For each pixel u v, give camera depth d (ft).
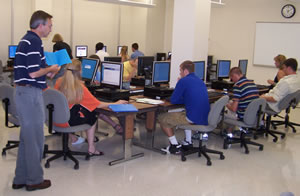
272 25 28.71
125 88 17.11
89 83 15.85
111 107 12.36
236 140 15.61
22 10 25.70
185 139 15.03
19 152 10.23
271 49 28.99
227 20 31.60
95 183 11.21
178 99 13.71
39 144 10.02
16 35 25.61
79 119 12.33
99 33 31.22
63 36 28.45
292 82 16.66
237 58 31.30
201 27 18.08
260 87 20.44
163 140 16.33
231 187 11.52
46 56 10.40
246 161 14.12
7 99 12.19
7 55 25.39
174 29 18.34
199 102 13.41
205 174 12.50
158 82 15.83
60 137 15.83
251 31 30.12
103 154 13.87
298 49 27.40
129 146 13.38
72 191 10.54
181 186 11.37
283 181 12.23
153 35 33.50
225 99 13.29
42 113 9.82
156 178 11.90
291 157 14.89
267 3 28.84
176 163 13.42
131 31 33.88
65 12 28.30
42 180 10.48
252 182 12.02
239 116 15.23
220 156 14.19
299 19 27.14
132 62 18.30
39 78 9.48
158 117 14.52
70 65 12.01
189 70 13.91
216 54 32.78
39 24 9.41
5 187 10.53
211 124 13.32
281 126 20.43
